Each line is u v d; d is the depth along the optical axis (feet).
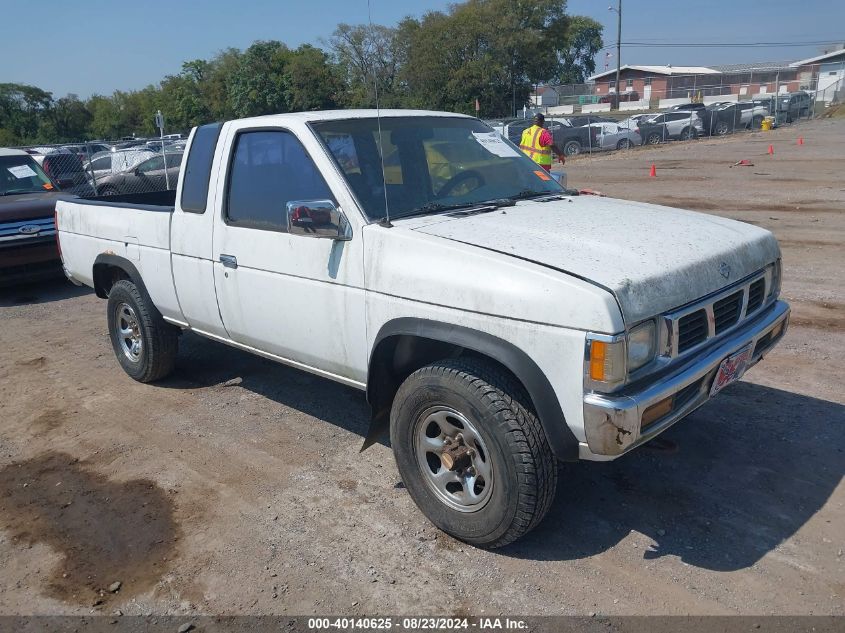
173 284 16.24
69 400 18.15
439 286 10.71
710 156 79.10
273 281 13.51
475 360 10.75
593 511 12.03
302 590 10.48
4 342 23.59
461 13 122.93
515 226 11.67
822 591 9.86
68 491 13.64
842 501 11.91
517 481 10.12
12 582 11.04
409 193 13.10
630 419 9.25
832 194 45.14
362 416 16.40
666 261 10.30
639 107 210.59
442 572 10.71
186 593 10.57
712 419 14.93
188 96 186.80
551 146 41.86
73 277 20.77
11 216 28.71
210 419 16.53
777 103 125.39
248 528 12.09
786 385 16.48
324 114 13.78
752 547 10.89
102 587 10.82
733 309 11.21
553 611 9.77
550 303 9.56
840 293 23.59
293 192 13.19
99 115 243.81
